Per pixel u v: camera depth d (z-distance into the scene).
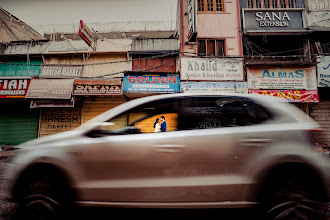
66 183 2.27
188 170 2.19
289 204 2.10
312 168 2.14
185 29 10.45
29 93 9.10
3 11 11.91
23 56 10.58
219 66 10.00
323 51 10.60
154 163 2.21
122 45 10.67
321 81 9.62
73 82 9.40
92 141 2.32
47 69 10.28
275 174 2.18
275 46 11.32
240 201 2.15
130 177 2.22
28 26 13.70
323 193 2.13
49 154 2.29
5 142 10.36
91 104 10.46
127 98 10.45
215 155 2.19
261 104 2.49
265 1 10.74
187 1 10.48
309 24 10.22
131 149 2.26
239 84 9.73
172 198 2.17
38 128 10.41
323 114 10.40
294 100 9.46
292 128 2.26
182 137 2.27
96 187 2.22
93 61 10.58
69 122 10.41
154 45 10.62
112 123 2.45
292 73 9.73
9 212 2.77
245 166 2.17
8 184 2.35
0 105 10.62
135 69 10.44
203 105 2.58
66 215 2.50
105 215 2.76
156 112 2.61
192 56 9.95
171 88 9.62
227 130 2.31
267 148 2.18
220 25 10.53
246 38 10.62
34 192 2.33
